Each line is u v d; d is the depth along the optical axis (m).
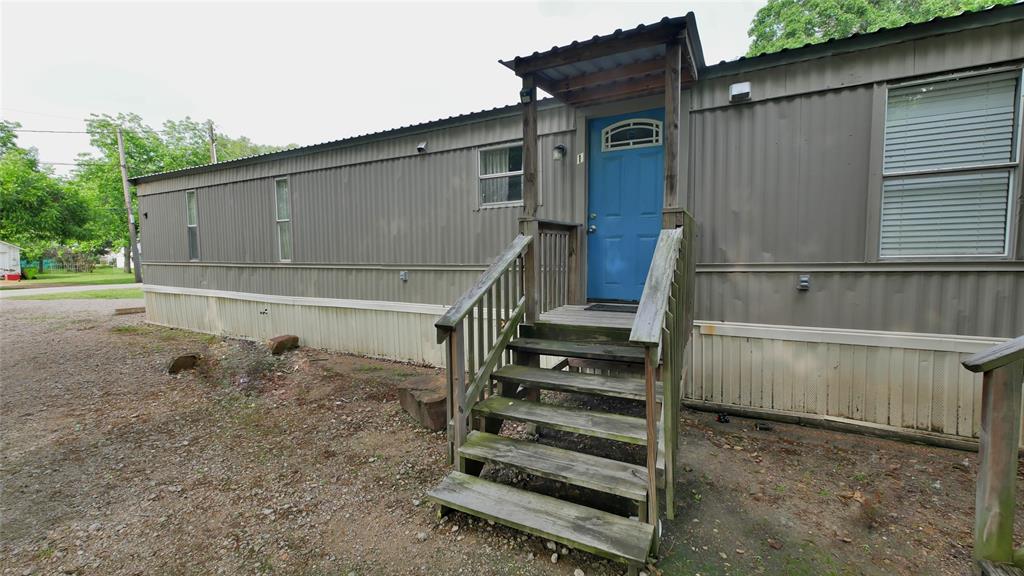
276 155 7.68
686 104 4.41
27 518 2.88
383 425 4.36
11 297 15.73
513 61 3.56
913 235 3.74
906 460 3.44
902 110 3.70
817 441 3.79
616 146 4.70
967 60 3.44
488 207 5.74
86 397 5.29
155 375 6.12
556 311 4.20
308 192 7.47
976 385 3.56
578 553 2.43
